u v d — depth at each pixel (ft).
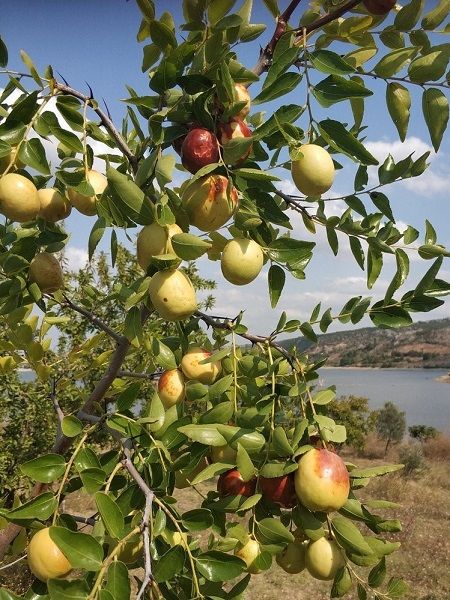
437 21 1.09
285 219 1.00
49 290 1.23
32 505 0.91
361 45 1.18
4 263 1.14
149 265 0.98
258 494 1.04
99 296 1.76
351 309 1.18
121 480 1.07
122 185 0.91
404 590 1.08
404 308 1.16
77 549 0.81
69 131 1.00
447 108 1.05
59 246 1.28
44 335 1.58
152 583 0.81
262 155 1.02
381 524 1.05
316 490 1.00
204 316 1.26
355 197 1.25
